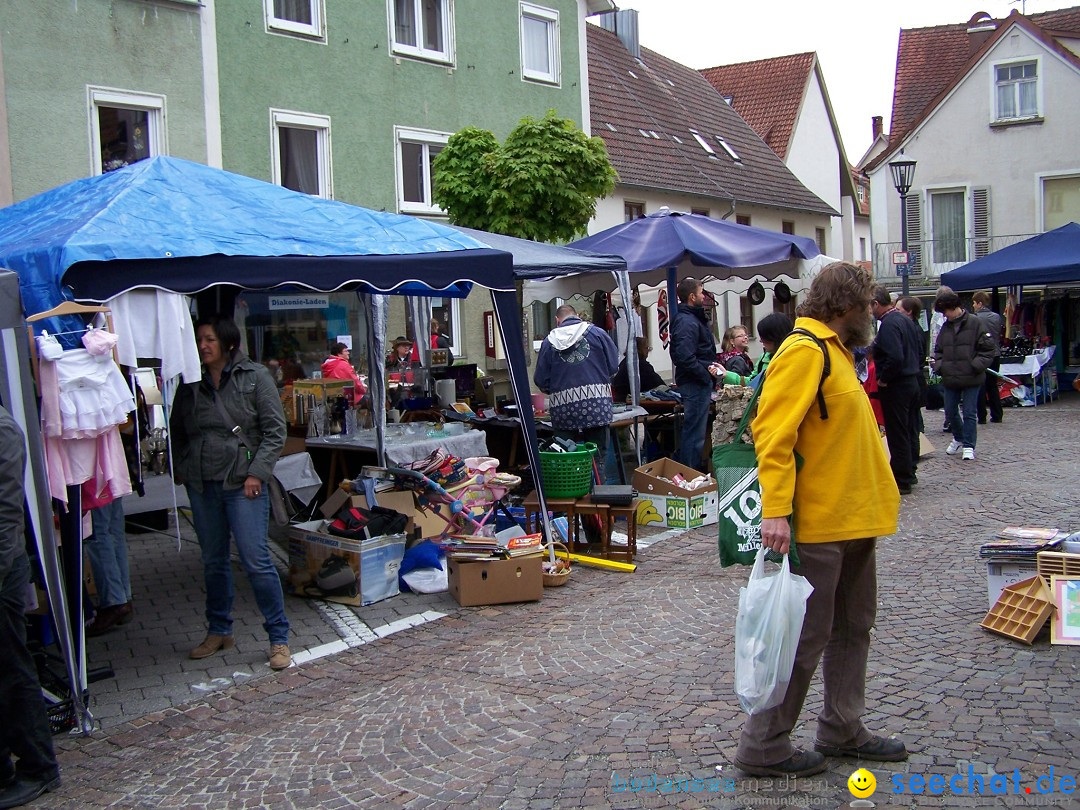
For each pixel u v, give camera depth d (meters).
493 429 10.27
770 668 3.68
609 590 6.94
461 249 7.30
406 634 6.22
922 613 5.93
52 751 4.30
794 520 3.71
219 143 13.52
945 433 14.57
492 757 4.33
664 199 23.81
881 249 32.16
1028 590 5.51
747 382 9.34
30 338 4.89
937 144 31.50
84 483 5.25
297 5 14.64
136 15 12.62
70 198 7.01
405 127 16.03
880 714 4.45
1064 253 17.88
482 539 6.95
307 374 14.48
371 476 7.67
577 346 8.83
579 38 19.53
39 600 5.37
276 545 8.82
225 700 5.29
